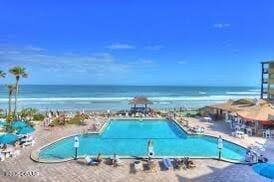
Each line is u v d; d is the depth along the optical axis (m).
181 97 116.25
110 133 38.25
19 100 93.44
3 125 32.81
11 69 42.34
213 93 145.62
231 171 21.55
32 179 19.53
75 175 20.42
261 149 27.22
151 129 41.16
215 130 38.16
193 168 22.14
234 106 45.78
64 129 38.25
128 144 32.22
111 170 21.53
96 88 173.25
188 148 30.44
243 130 36.50
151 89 176.50
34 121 43.72
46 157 25.69
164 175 20.64
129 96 114.94
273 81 52.19
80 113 51.78
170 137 36.00
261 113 35.94
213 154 27.80
